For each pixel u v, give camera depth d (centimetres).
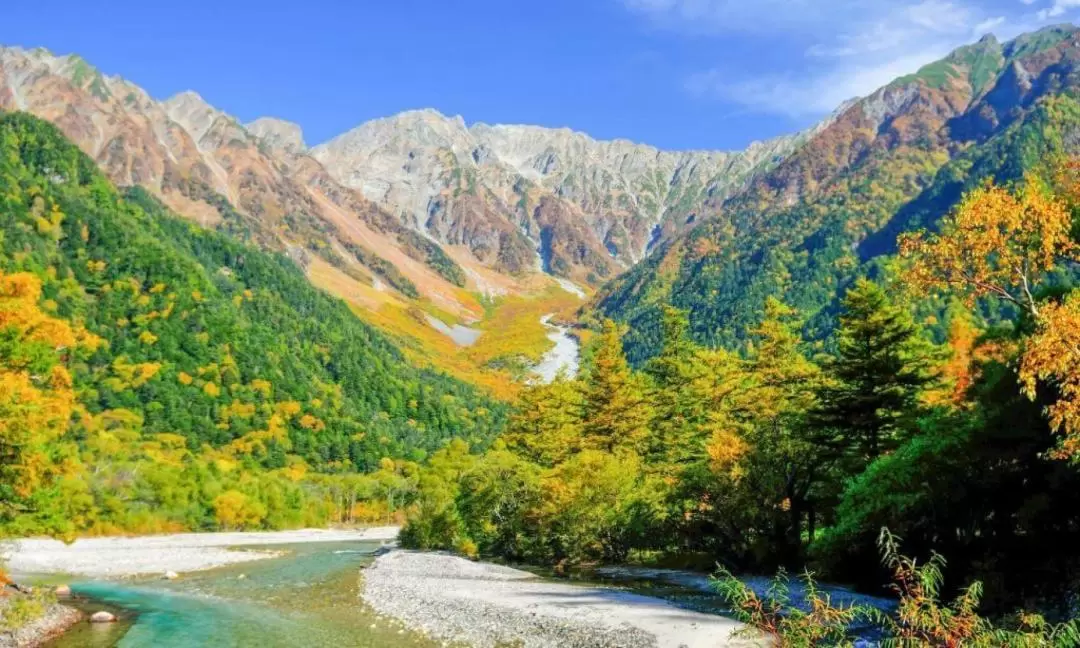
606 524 5175
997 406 2633
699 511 4538
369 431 18425
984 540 2666
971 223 2058
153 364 16788
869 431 4081
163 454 13350
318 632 2964
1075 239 2162
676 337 7250
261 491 11288
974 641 854
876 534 3034
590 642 2516
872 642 2136
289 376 19450
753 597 976
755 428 4891
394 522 12862
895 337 4047
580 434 6550
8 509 3266
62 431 3388
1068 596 2202
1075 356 1489
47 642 2791
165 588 4500
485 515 6178
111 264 19875
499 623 2966
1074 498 2386
